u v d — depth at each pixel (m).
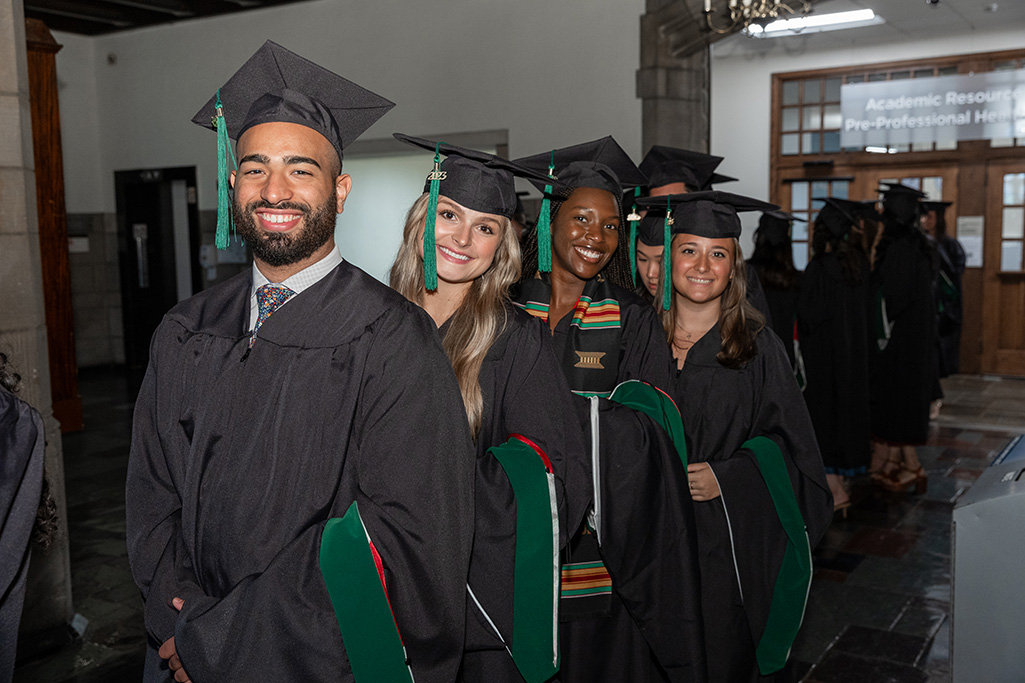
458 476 1.43
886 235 4.96
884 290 4.78
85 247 8.95
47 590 3.04
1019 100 7.39
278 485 1.36
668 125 6.02
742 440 2.36
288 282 1.44
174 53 8.27
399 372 1.40
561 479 1.73
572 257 2.14
